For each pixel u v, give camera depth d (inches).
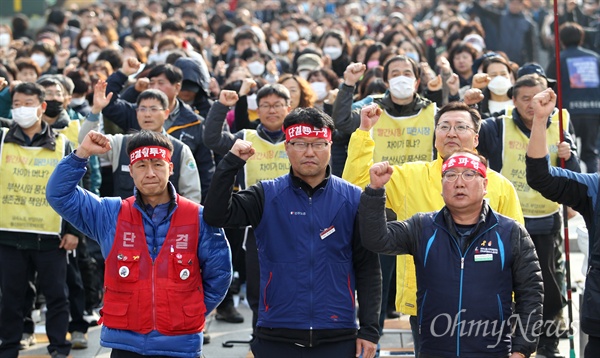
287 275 472.1
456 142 526.9
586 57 1083.3
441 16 1840.6
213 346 717.3
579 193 481.1
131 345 485.7
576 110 1080.8
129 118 758.5
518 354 450.3
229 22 1520.7
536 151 473.4
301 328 468.8
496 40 1449.3
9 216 659.4
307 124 468.4
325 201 476.7
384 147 679.1
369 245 460.1
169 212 492.7
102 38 1333.7
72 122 762.2
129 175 692.1
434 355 460.1
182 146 668.7
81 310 714.8
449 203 457.7
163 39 1044.5
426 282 461.4
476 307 453.1
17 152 668.1
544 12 1887.3
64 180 489.1
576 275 857.5
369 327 478.0
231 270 502.3
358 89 855.7
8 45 1407.5
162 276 487.2
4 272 664.4
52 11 1669.5
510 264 457.7
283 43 1419.8
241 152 463.5
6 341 664.4
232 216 473.7
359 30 1652.3
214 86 968.9
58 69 1110.4
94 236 500.4
